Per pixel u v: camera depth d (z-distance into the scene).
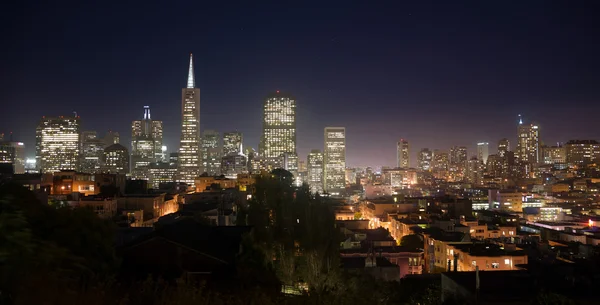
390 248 93.75
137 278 25.38
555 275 44.06
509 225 123.69
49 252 10.03
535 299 31.42
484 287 37.84
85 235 20.59
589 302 33.00
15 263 9.34
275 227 58.31
